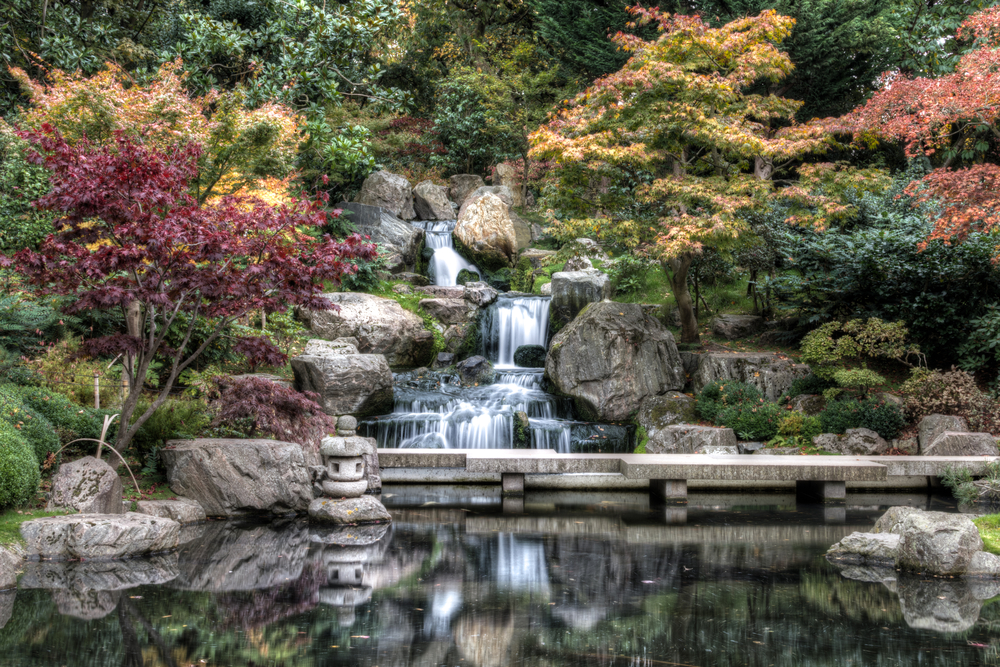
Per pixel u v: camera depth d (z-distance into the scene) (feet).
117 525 21.50
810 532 26.37
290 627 15.34
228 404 27.89
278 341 47.16
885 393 42.29
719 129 41.78
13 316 31.01
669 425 41.75
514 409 43.27
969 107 36.04
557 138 42.45
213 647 14.06
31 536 21.01
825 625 15.89
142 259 22.33
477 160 86.99
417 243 64.44
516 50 80.18
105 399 30.63
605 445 41.32
